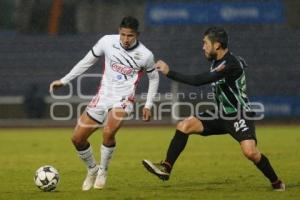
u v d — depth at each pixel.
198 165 39.50
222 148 51.50
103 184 28.61
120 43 27.80
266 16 93.00
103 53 28.28
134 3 94.81
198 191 28.20
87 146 28.28
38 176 28.20
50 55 91.75
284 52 91.75
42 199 25.97
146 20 94.31
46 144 56.50
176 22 93.81
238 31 92.81
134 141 58.53
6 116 82.38
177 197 26.27
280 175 34.09
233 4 92.94
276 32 92.75
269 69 90.44
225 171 36.28
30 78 89.94
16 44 92.44
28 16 95.38
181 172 35.97
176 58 91.81
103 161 28.31
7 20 96.50
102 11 95.12
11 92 88.81
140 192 27.84
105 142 28.02
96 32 94.12
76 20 94.94
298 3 93.25
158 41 92.94
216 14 93.31
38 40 92.75
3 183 31.81
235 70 26.17
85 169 37.88
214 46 26.30
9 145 55.91
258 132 68.06
